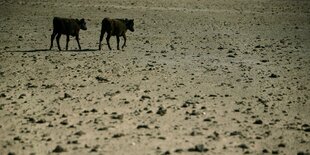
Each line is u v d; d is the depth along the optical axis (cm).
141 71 1953
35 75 1836
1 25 3544
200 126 1124
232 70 2048
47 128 1082
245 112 1296
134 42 2947
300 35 3456
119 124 1124
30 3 4603
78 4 4603
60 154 884
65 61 2170
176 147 944
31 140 982
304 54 2603
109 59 2252
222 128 1112
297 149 966
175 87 1645
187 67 2091
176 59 2312
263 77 1897
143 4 4728
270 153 930
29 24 3631
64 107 1308
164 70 1992
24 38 2998
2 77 1789
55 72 1898
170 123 1145
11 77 1791
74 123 1131
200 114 1248
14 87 1605
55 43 2830
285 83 1784
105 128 1074
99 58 2277
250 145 979
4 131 1055
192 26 3756
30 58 2230
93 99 1419
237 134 1059
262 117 1248
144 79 1780
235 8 4772
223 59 2359
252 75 1938
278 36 3381
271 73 1998
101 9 4378
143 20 3953
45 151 904
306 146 991
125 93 1516
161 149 927
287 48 2822
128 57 2334
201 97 1484
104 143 963
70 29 2489
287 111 1334
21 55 2322
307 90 1659
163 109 1276
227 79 1831
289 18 4309
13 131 1056
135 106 1331
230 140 1010
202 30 3575
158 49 2664
